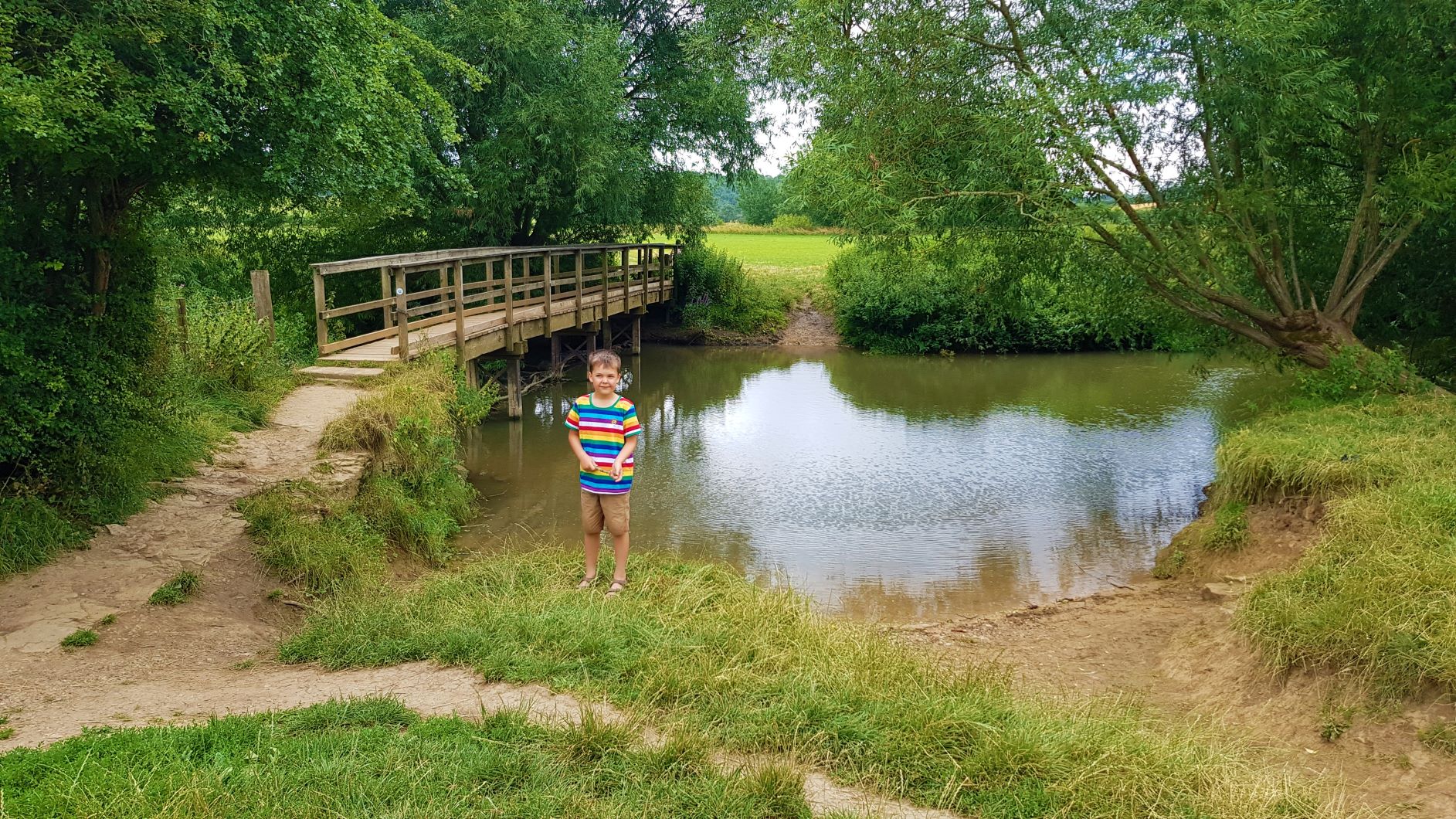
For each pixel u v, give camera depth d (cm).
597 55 1798
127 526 655
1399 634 485
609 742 363
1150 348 2412
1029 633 716
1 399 593
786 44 1302
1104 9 999
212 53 629
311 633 530
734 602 607
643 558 706
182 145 661
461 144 1881
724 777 342
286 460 812
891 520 1015
